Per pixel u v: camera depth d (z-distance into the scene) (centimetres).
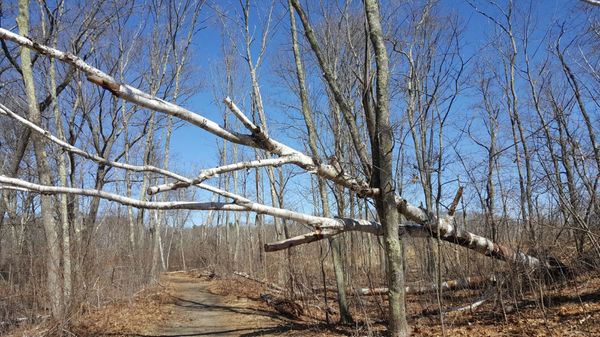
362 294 1159
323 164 736
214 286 2300
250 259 2205
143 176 1969
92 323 1113
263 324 1109
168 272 3909
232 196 664
